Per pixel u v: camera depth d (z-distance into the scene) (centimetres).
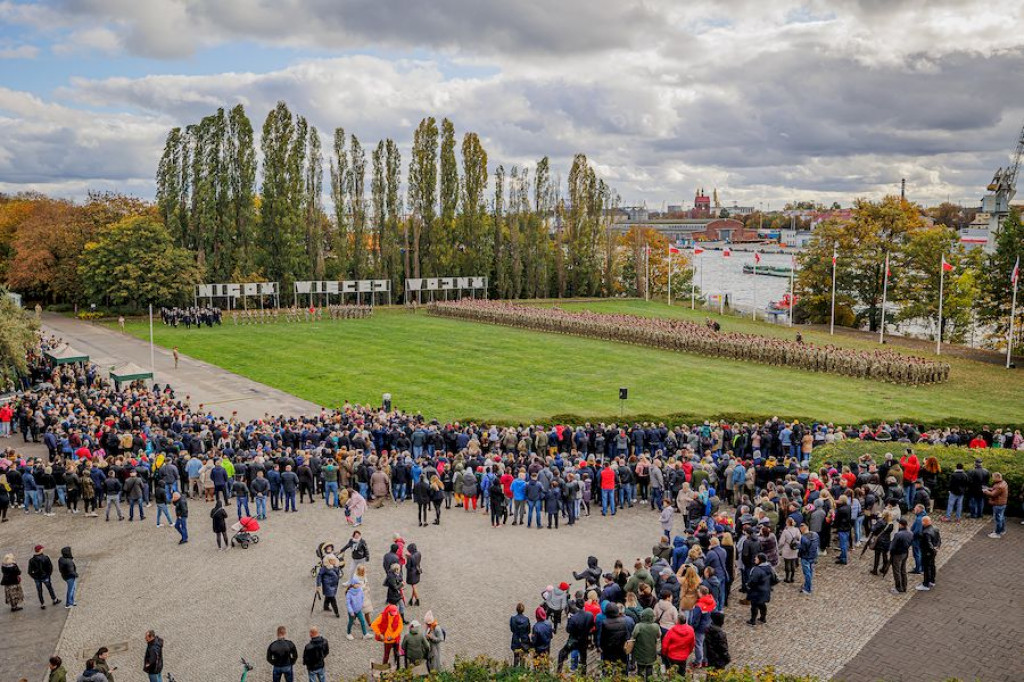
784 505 2589
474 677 1695
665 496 3278
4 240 11725
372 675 1994
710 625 1889
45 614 2364
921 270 9331
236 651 2144
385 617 1997
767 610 2288
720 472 3322
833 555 2705
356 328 8781
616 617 1841
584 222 13000
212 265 10688
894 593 2377
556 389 5650
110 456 3450
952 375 6219
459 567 2650
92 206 10119
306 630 2255
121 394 4722
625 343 7644
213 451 3403
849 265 9862
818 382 5884
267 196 10919
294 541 2905
